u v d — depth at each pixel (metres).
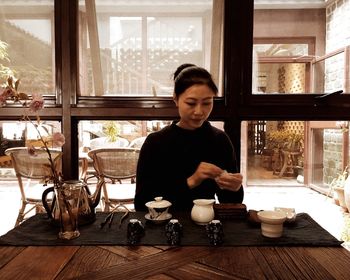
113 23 1.98
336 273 0.80
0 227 2.18
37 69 1.94
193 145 1.48
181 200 1.37
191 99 1.30
